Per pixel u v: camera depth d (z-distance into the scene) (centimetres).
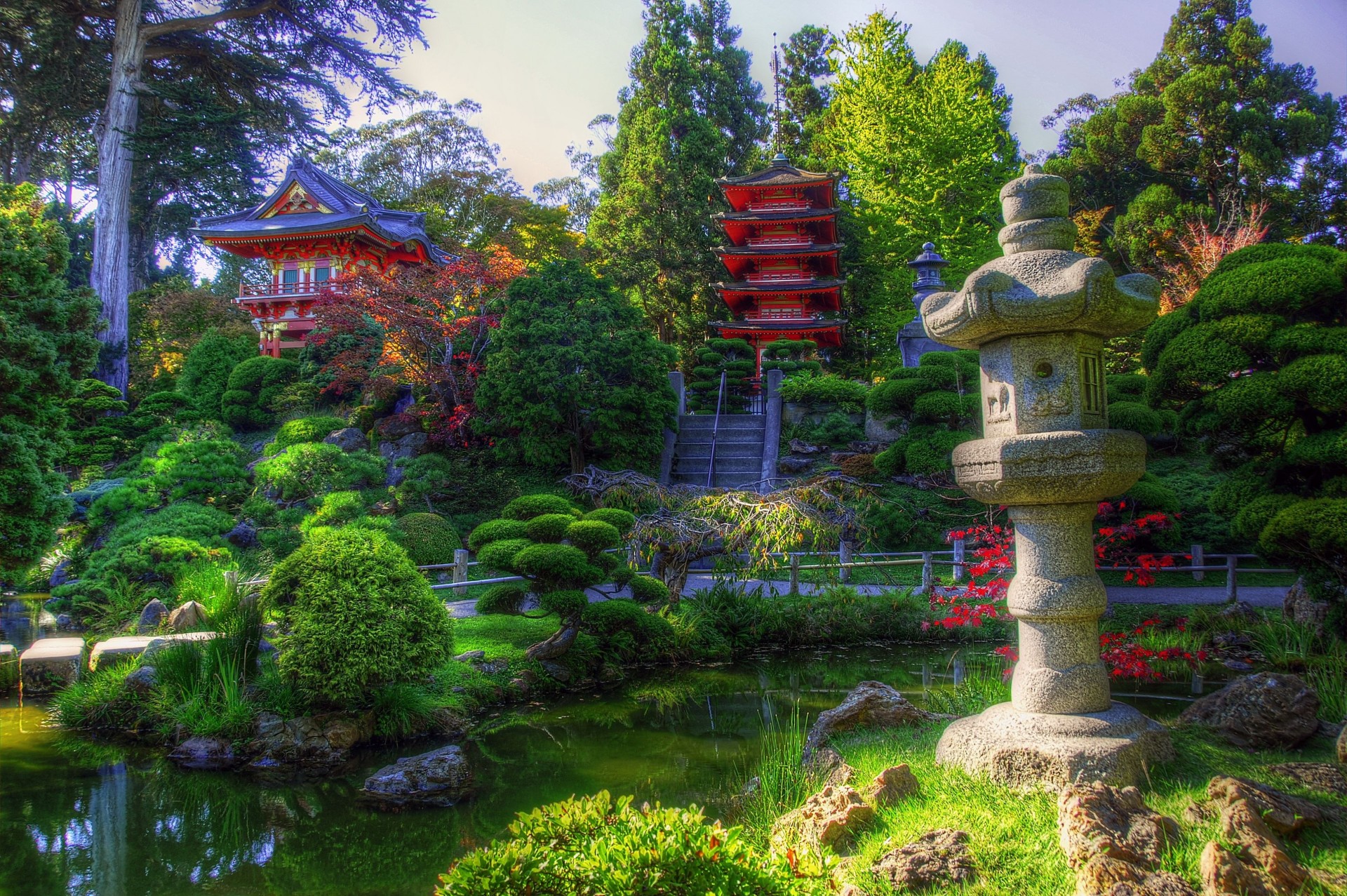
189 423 2080
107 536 1419
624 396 1689
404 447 1789
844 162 3094
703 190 2942
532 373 1652
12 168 2970
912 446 1477
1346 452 700
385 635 730
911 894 345
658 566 1203
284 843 565
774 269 2675
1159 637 863
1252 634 881
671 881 273
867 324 2922
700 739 755
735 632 1122
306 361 2181
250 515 1438
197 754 721
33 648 961
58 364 1020
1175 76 2778
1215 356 787
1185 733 498
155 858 544
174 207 3150
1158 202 2466
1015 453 430
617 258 2830
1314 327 749
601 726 807
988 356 481
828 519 1119
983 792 422
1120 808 361
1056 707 443
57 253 1113
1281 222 2531
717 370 2152
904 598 1204
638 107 3123
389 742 755
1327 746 469
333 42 2675
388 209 2919
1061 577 447
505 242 3069
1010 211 484
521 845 294
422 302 1888
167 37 2653
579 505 1593
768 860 296
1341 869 326
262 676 801
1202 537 1427
